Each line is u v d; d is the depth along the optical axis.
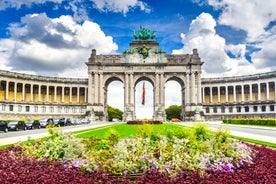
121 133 38.75
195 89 111.62
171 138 19.30
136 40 115.50
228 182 12.27
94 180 12.35
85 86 122.25
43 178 12.37
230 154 16.23
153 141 18.30
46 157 16.06
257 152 18.92
